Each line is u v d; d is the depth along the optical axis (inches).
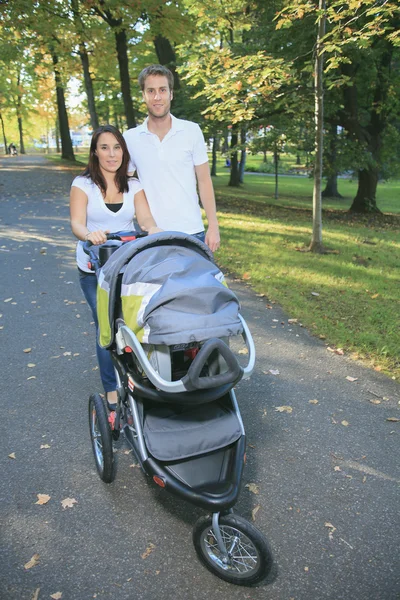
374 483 130.7
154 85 139.3
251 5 536.4
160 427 98.7
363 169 683.4
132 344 98.7
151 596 97.7
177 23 634.8
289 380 183.3
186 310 91.7
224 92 344.8
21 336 217.2
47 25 645.3
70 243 381.7
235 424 100.7
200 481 93.7
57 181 809.5
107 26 733.3
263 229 460.4
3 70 1539.1
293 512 120.4
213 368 100.3
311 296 271.0
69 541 110.6
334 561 106.7
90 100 824.9
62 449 142.9
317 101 353.7
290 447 145.0
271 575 103.0
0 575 101.3
